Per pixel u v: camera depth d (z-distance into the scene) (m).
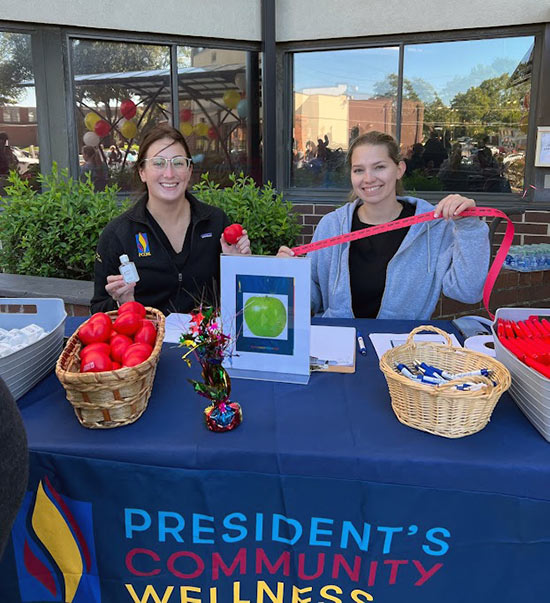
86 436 1.33
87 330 1.49
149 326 1.52
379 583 1.35
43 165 4.77
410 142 5.14
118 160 5.02
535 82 4.70
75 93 4.77
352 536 1.32
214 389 1.32
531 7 4.50
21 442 0.76
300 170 5.48
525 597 1.32
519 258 4.25
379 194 2.30
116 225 2.37
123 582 1.41
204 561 1.38
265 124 5.32
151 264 2.36
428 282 2.34
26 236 3.60
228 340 1.39
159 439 1.31
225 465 1.28
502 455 1.24
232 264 1.58
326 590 1.38
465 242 2.18
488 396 1.25
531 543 1.27
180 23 4.86
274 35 5.13
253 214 3.86
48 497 1.35
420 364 1.45
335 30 5.00
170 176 2.26
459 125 4.99
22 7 4.41
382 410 1.44
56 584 1.43
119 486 1.32
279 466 1.27
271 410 1.44
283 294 1.57
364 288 2.39
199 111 5.19
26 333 1.63
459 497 1.25
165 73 5.02
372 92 5.14
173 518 1.34
